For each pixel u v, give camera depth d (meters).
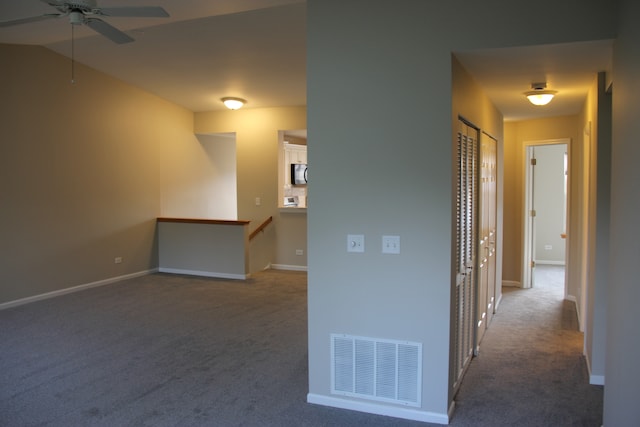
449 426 2.77
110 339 4.28
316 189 2.98
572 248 5.74
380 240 2.86
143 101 7.05
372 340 2.91
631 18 2.18
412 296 2.81
